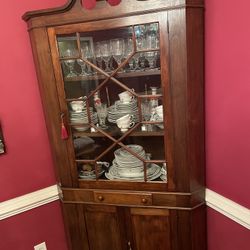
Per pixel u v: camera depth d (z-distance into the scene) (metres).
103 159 1.49
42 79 1.37
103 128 1.43
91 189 1.50
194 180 1.37
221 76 1.26
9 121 1.55
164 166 1.40
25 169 1.65
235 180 1.32
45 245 1.82
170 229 1.46
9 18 1.45
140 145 1.41
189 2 1.12
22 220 1.70
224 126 1.30
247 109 1.18
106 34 1.27
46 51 1.32
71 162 1.49
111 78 1.31
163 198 1.40
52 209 1.79
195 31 1.19
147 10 1.14
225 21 1.18
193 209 1.40
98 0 1.20
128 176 1.46
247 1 1.08
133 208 1.47
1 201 1.62
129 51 1.26
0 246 1.67
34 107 1.60
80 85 1.38
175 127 1.28
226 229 1.43
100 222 1.57
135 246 1.56
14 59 1.50
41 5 1.51
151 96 1.28
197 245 1.51
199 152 1.37
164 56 1.19
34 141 1.64
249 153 1.22
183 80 1.20
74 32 1.26
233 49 1.18
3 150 1.55
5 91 1.51
